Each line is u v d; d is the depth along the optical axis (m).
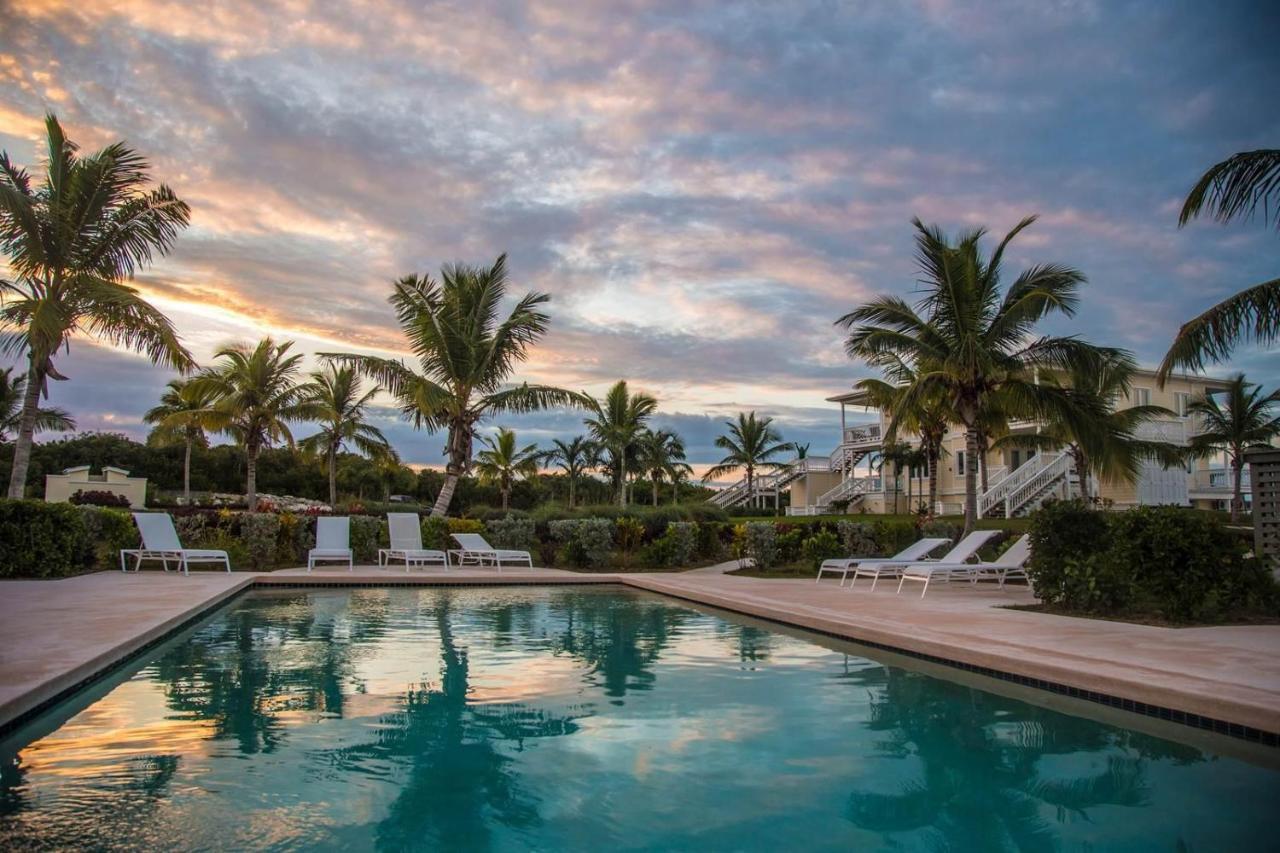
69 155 14.05
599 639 8.21
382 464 36.53
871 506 39.78
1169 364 9.87
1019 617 8.70
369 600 11.73
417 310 19.69
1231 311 9.29
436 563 17.52
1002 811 3.49
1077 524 9.52
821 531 17.02
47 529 12.23
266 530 15.66
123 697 5.42
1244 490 35.34
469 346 19.66
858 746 4.46
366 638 8.14
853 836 3.21
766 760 4.20
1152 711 4.96
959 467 36.62
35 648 6.04
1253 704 4.44
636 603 11.74
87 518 14.09
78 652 5.87
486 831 3.21
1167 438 32.81
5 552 11.86
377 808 3.44
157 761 4.04
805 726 4.86
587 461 42.69
